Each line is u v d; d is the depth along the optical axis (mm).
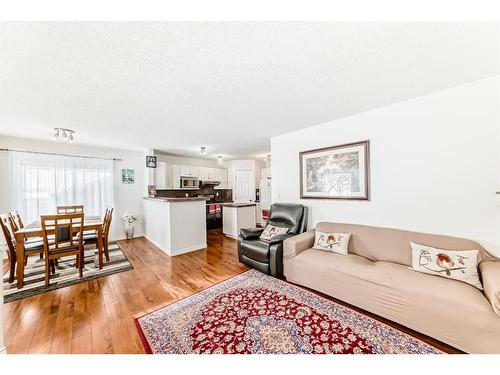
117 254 3756
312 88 1992
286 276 2605
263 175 7305
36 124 2938
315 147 3229
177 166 5801
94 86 1850
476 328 1354
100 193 4617
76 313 1942
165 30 1189
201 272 2922
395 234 2291
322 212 3154
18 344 1540
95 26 1145
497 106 1815
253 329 1697
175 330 1694
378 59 1537
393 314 1722
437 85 1985
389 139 2461
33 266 3146
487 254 1839
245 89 1976
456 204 2035
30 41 1245
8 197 3625
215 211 6352
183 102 2250
